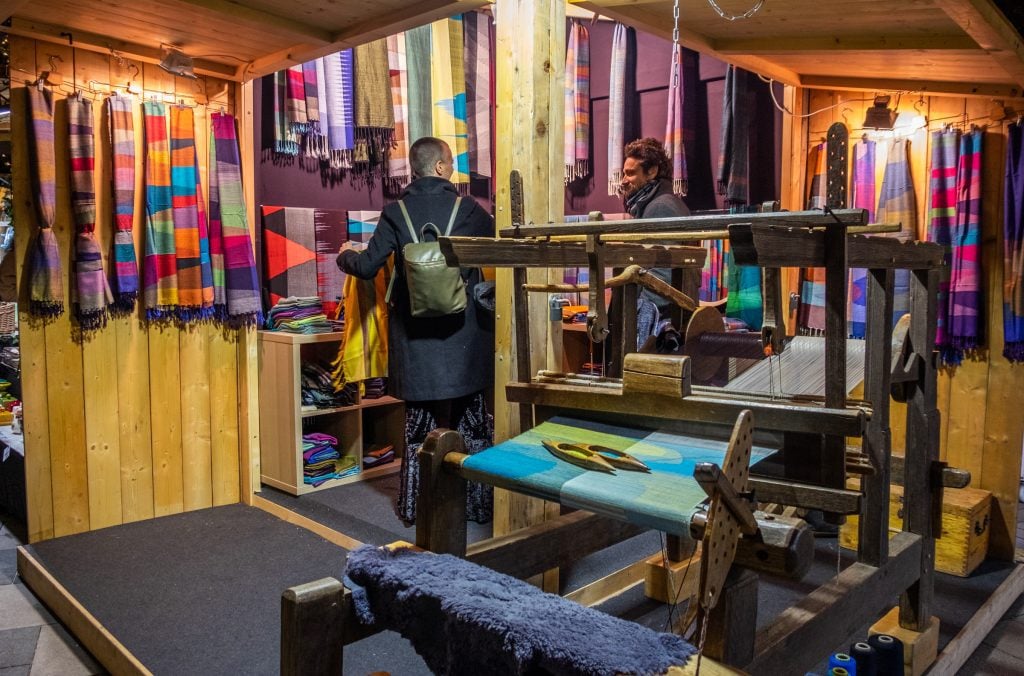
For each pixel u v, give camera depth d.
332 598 1.52
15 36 3.26
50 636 2.87
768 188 4.57
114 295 3.61
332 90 4.52
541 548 2.04
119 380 3.68
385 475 4.39
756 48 3.37
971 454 3.51
